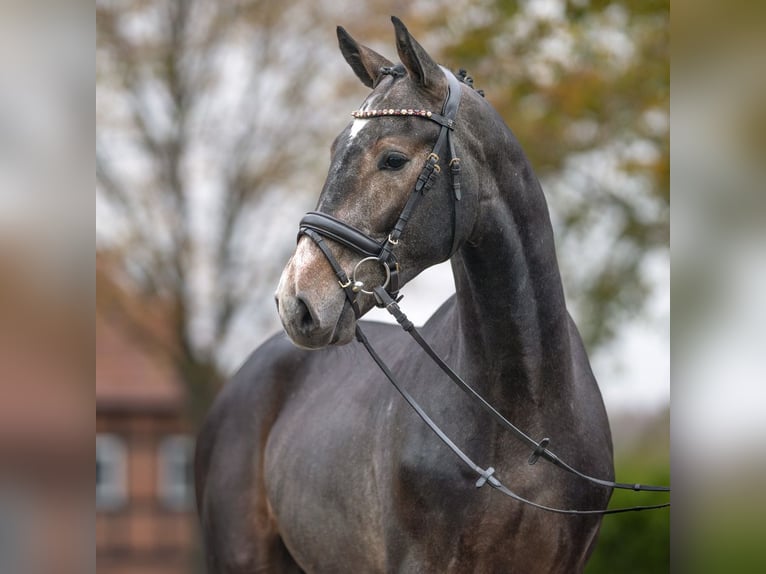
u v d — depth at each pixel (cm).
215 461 921
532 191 655
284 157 2733
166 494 3944
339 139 616
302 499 788
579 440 662
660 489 663
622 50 1892
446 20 1916
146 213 2730
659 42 1819
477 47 1875
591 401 691
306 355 908
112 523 3919
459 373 663
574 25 1823
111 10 2689
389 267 594
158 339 2800
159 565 3931
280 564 895
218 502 906
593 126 1970
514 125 1912
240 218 2781
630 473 1625
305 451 795
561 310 660
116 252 2664
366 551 717
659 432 2122
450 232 609
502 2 1853
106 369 3981
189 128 2747
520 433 629
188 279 2739
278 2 2670
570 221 2158
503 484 643
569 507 652
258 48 2725
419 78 620
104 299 2659
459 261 653
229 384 952
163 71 2695
